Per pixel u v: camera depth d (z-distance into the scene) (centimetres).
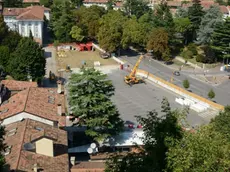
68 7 16388
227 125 4825
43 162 4462
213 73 13050
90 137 6531
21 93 6347
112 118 6500
